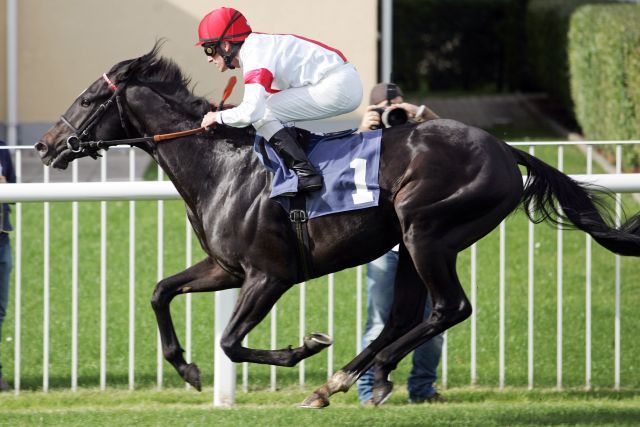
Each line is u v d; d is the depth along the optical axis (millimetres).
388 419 12914
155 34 31188
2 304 15375
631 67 25000
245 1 31109
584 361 16578
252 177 12164
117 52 31281
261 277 12117
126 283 19906
